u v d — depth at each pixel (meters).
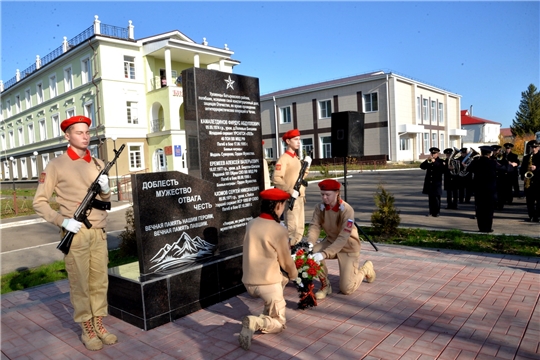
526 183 9.48
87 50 26.92
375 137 34.97
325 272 4.95
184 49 26.61
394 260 6.51
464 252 6.80
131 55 26.95
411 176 24.72
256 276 3.87
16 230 13.03
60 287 6.12
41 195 3.72
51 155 33.38
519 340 3.63
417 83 36.38
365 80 34.81
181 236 4.77
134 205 4.39
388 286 5.27
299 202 6.27
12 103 39.06
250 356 3.54
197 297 4.70
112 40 25.80
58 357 3.75
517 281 5.24
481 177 8.12
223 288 5.04
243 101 5.93
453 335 3.78
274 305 3.84
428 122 39.19
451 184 12.01
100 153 26.42
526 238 7.43
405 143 35.75
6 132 40.75
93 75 26.48
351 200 15.13
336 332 3.95
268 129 42.12
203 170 5.32
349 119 7.97
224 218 5.62
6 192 30.08
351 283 4.93
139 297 4.22
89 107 27.88
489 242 7.35
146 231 4.44
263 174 6.26
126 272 4.64
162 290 4.34
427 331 3.89
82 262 3.82
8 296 5.72
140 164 27.69
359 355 3.47
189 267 4.69
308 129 38.94
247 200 5.97
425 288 5.12
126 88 26.75
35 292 5.89
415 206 12.80
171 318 4.41
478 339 3.68
